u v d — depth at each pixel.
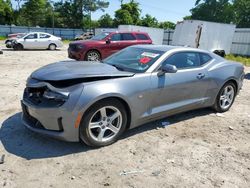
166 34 32.06
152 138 4.25
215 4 57.12
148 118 4.31
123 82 3.88
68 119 3.47
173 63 4.61
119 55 4.98
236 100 6.94
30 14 73.38
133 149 3.87
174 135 4.43
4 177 3.08
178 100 4.69
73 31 54.38
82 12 72.62
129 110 4.00
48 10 74.75
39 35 21.38
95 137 3.78
